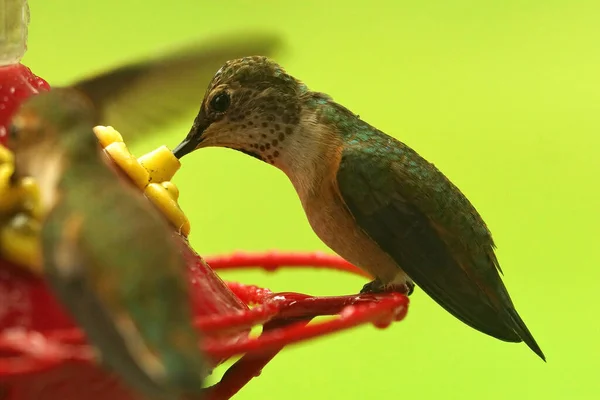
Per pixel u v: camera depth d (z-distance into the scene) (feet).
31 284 3.85
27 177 3.84
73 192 3.80
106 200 3.79
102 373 3.83
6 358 3.81
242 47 3.98
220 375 4.00
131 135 3.98
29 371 3.79
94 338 3.77
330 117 4.11
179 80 3.98
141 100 3.97
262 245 4.52
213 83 4.11
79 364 3.80
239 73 4.10
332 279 4.50
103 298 3.77
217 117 4.10
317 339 3.86
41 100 3.83
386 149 4.10
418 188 4.09
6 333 3.83
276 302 3.95
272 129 4.10
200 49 3.97
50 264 3.78
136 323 3.76
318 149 4.10
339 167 4.09
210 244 4.51
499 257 4.52
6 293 3.84
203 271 3.92
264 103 4.10
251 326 3.86
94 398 3.84
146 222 3.79
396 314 3.92
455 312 4.09
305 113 4.11
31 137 3.82
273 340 3.84
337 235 4.09
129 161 3.93
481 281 4.10
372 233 4.08
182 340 3.76
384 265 4.09
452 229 4.09
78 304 3.78
